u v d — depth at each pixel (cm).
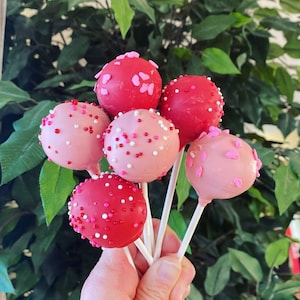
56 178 23
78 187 18
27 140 22
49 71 33
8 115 32
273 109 38
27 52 33
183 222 28
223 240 35
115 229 17
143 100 18
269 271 33
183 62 34
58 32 35
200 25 32
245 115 35
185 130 19
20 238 31
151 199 31
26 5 34
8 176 21
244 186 18
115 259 23
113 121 17
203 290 33
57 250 33
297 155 30
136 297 22
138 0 28
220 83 34
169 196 21
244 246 34
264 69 37
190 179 19
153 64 19
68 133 17
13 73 32
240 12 34
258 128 37
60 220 30
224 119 34
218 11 34
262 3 45
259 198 32
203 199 19
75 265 33
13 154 22
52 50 35
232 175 17
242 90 35
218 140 18
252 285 34
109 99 18
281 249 32
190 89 19
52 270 32
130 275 23
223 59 31
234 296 33
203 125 19
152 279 22
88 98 29
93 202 17
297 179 28
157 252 22
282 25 34
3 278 27
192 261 34
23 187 30
